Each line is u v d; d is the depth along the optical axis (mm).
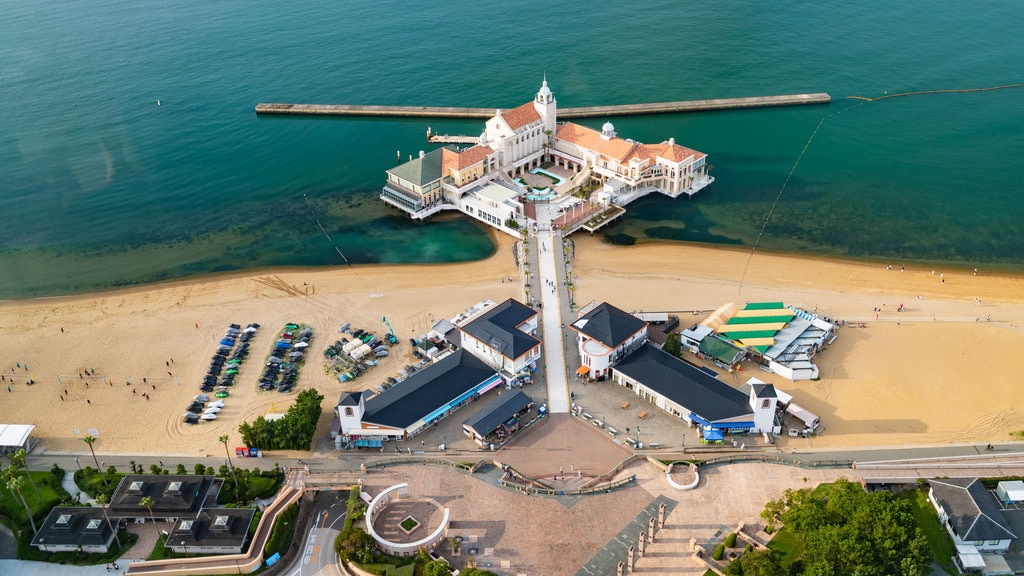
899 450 174125
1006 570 146000
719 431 176875
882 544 138875
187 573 150750
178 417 190000
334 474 168750
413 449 178125
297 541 157375
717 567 146375
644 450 175625
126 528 160500
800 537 145250
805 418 179875
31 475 173500
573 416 185875
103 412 192125
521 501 161750
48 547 155625
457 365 193125
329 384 198375
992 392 190250
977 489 155625
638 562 147750
